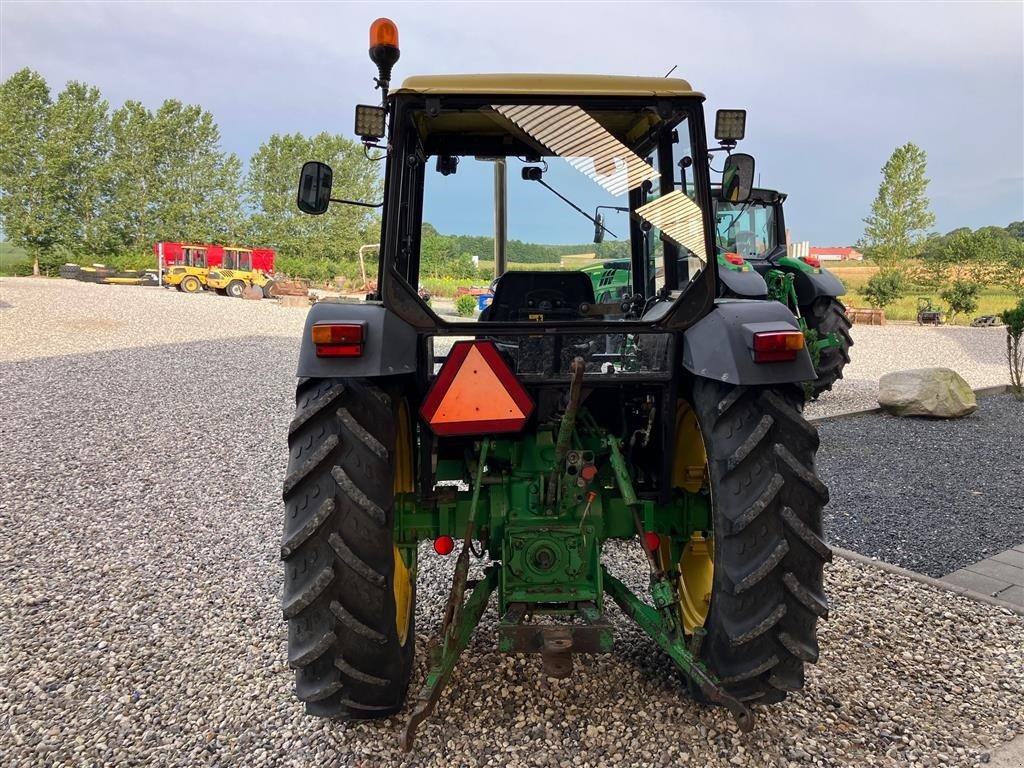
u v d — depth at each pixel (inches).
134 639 130.2
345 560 89.9
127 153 1985.7
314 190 117.3
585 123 107.2
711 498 96.8
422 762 95.0
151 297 924.0
